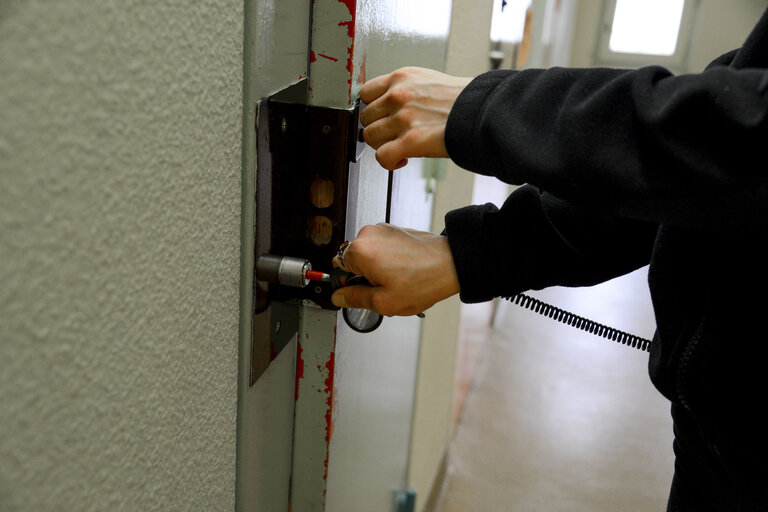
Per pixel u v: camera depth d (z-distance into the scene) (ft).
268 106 1.69
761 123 1.30
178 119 1.33
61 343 1.06
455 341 6.69
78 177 1.05
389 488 4.14
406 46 2.81
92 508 1.21
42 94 0.95
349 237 2.14
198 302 1.53
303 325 2.19
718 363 1.84
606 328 2.51
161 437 1.44
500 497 6.92
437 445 6.43
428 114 1.85
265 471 2.11
